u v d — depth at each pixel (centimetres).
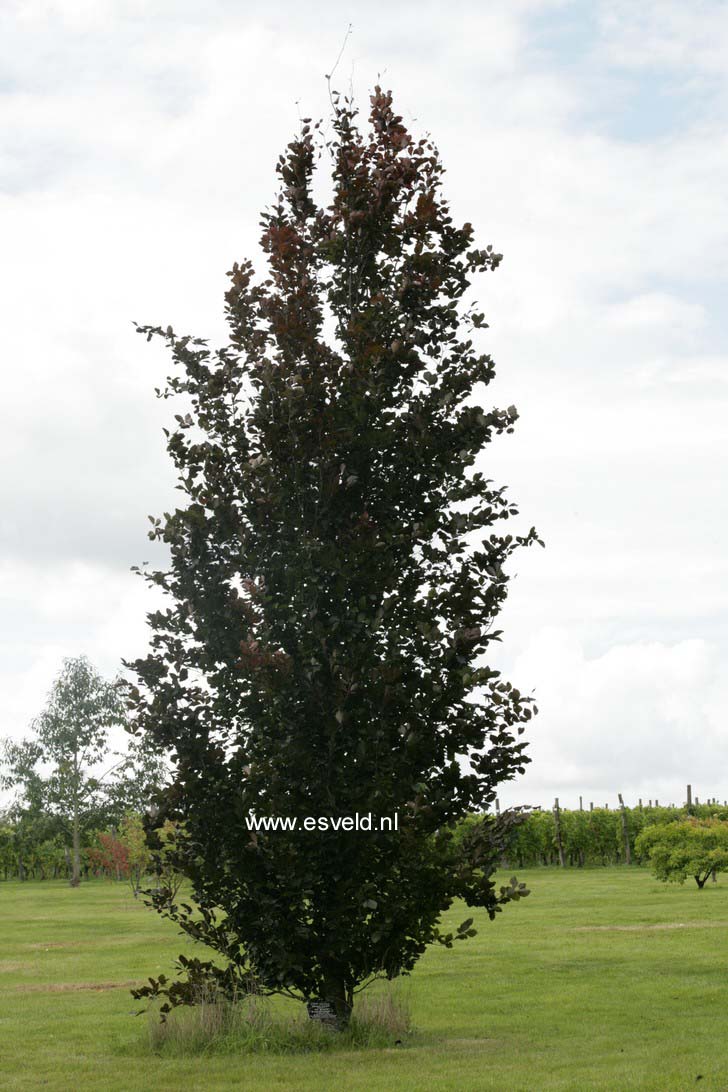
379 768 1131
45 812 6412
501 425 1228
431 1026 1296
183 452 1252
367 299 1297
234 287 1295
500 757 1171
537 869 5622
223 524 1212
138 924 2916
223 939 1220
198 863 1192
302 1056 1091
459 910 2998
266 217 1326
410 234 1291
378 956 1180
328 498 1216
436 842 1155
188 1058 1098
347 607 1203
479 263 1277
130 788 6488
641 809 5978
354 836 1131
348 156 1291
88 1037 1240
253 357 1280
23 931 2789
